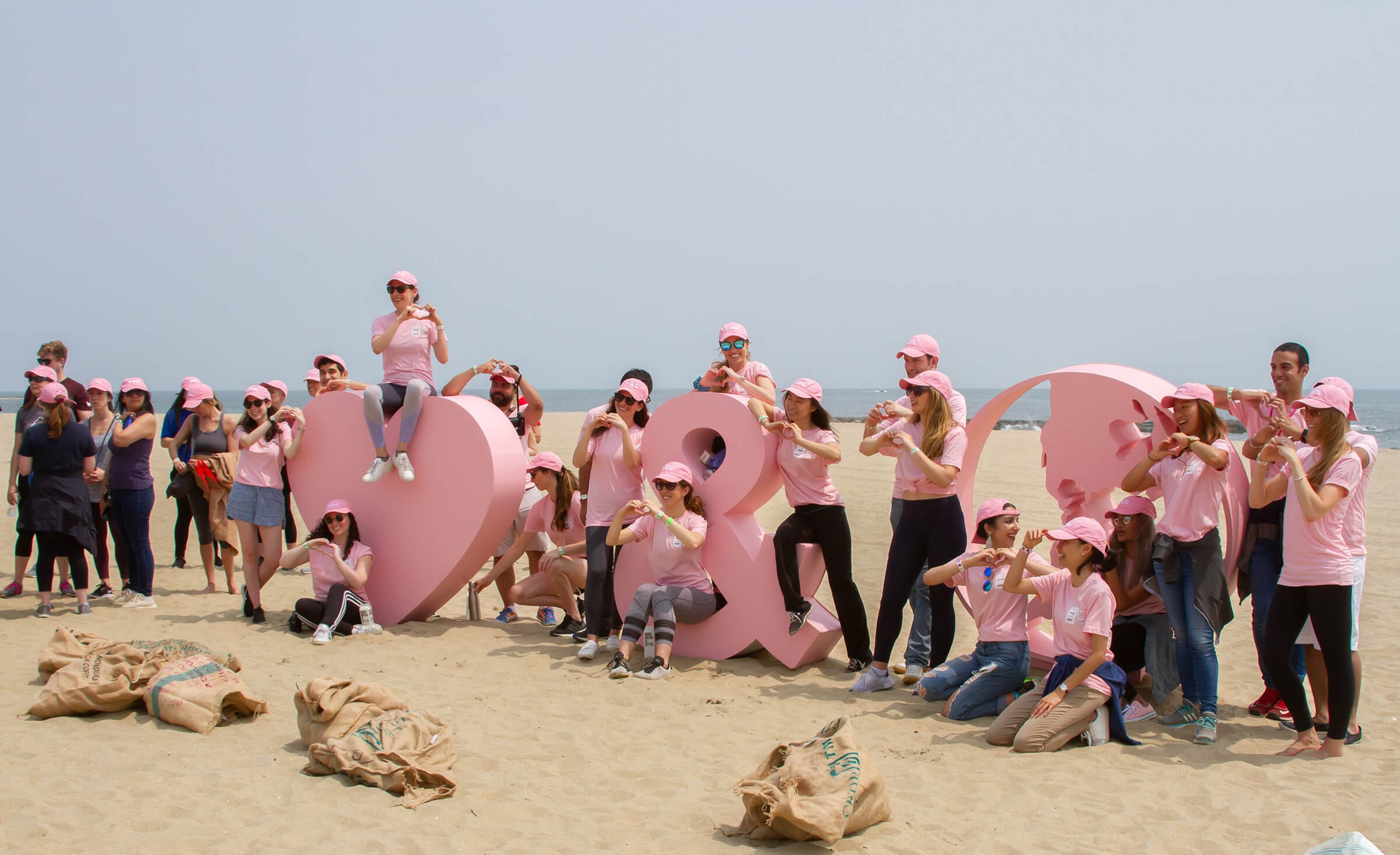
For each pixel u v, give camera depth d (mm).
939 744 5273
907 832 4129
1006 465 21547
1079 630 5250
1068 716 5137
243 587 7848
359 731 4641
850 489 17031
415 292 7633
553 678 6297
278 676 6090
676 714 5684
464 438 7316
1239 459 5777
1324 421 4930
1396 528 13633
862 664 6641
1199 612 5355
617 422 6930
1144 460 5641
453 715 5488
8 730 4992
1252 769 4844
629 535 6840
